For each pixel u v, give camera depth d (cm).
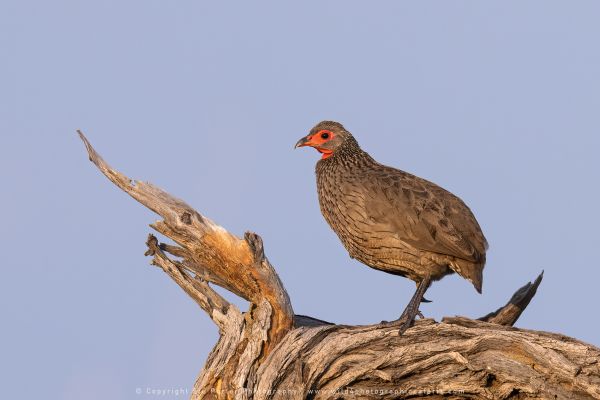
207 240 1299
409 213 1500
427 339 1326
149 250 1393
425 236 1490
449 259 1507
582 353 1267
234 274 1323
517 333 1297
